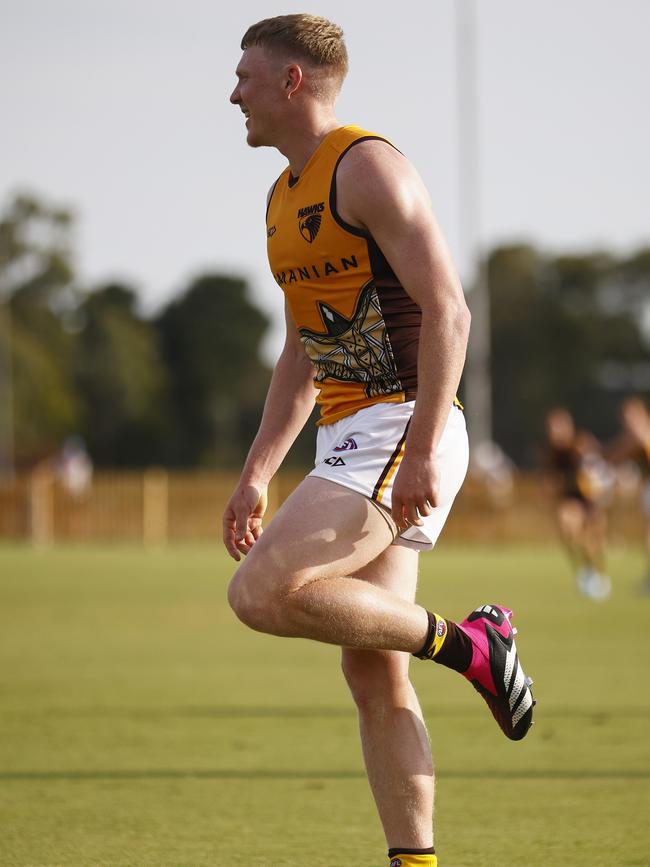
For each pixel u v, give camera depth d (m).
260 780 21.53
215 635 45.16
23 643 42.66
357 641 13.45
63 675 34.97
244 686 32.88
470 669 14.01
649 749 24.09
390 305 13.81
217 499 124.56
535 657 38.59
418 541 14.21
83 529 125.06
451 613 50.28
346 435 14.02
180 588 65.88
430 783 14.29
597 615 51.78
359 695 14.41
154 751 24.09
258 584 13.30
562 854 16.77
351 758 23.42
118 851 17.06
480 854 16.78
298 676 34.81
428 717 27.75
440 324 13.33
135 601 58.44
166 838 17.73
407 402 13.93
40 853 16.95
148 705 29.70
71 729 26.48
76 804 19.80
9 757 23.56
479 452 141.38
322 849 17.16
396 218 13.39
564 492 65.19
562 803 19.72
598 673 35.06
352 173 13.58
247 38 14.48
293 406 15.70
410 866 14.11
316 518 13.49
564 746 24.41
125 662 37.81
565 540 65.25
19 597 60.50
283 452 15.74
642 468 65.69
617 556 101.75
